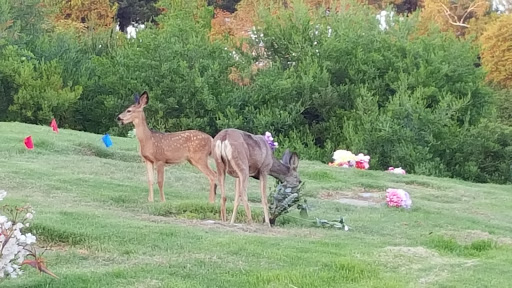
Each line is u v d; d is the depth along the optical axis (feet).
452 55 83.92
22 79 75.20
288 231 31.17
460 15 153.79
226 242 26.08
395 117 73.46
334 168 55.62
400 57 83.66
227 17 124.88
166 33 83.61
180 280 21.49
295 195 32.96
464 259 27.27
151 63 79.00
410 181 53.72
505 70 130.52
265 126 76.33
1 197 18.89
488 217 42.16
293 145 74.28
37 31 96.58
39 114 75.51
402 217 38.09
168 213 33.30
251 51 87.97
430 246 29.53
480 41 132.46
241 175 31.55
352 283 22.39
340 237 30.68
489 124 73.97
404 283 22.72
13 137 50.93
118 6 140.77
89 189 36.94
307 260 24.41
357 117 76.23
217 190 41.81
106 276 21.59
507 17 132.36
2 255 18.42
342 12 91.15
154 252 24.73
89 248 25.12
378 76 82.64
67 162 45.32
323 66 82.23
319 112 80.53
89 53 94.58
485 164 73.05
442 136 73.61
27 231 25.85
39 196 33.94
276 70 82.28
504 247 30.27
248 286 21.36
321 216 36.29
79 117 80.64
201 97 77.41
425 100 76.59
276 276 22.17
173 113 79.20
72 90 80.12
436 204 44.75
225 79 81.97
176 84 77.92
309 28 86.58
